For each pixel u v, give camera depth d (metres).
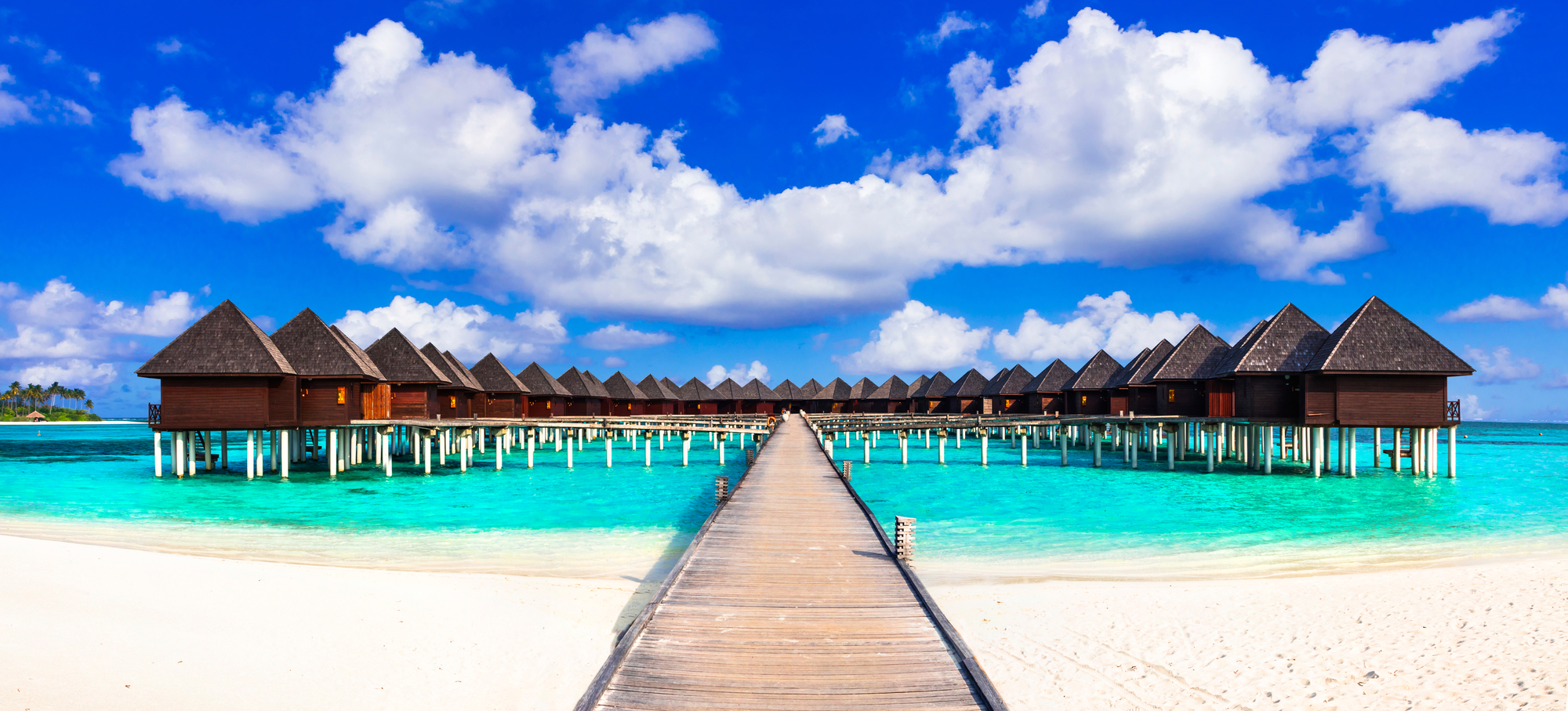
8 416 147.38
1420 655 9.21
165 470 36.56
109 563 13.63
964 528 20.58
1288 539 19.17
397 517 22.50
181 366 30.94
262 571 13.90
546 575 14.88
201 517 22.22
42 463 40.66
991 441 67.44
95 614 10.55
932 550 17.70
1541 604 10.94
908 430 42.41
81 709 7.72
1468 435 99.94
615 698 7.02
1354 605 11.53
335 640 10.27
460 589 13.10
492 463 42.91
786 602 9.90
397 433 47.22
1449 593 11.97
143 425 137.25
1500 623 10.19
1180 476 35.06
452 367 46.62
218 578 13.04
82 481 31.33
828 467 26.11
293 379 32.38
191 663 9.14
